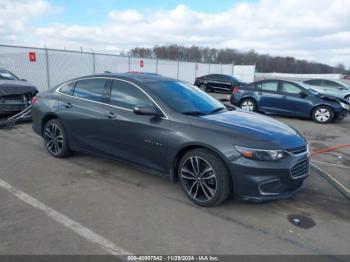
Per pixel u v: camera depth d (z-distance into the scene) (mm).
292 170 3184
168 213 3277
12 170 4410
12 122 7238
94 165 4727
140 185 4020
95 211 3264
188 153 3467
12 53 12578
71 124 4648
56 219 3062
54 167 4590
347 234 2996
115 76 4352
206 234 2895
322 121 9953
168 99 3848
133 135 3891
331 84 15961
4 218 3047
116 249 2613
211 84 22562
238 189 3162
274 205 3566
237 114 4082
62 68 14789
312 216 3340
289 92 10477
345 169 5113
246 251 2654
